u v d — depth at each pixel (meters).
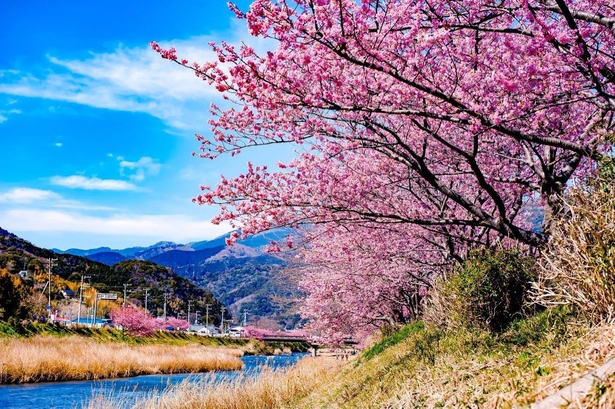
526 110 6.47
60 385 26.05
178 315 140.00
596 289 4.48
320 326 22.11
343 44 5.70
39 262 117.69
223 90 6.65
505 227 8.38
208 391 13.92
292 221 8.76
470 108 6.38
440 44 6.58
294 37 5.71
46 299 71.06
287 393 14.49
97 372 30.47
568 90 6.35
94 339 57.03
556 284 5.50
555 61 6.02
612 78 6.02
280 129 8.30
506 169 11.55
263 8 5.49
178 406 12.88
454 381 5.15
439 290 9.83
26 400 21.17
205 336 92.94
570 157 9.20
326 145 9.16
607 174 5.36
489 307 7.62
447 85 6.75
